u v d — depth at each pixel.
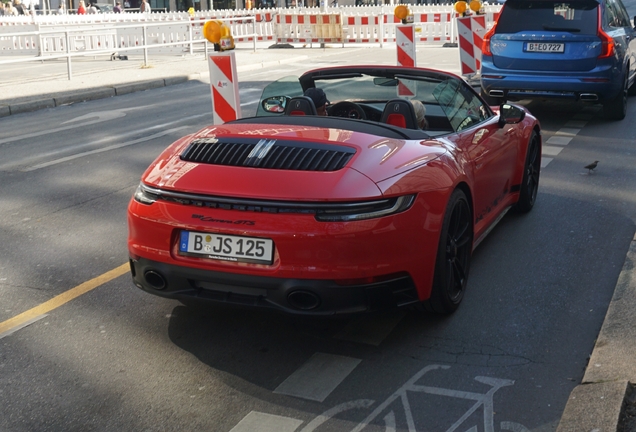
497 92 10.47
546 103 12.41
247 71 19.14
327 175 3.54
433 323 4.14
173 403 3.36
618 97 10.36
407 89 5.01
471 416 3.20
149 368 3.69
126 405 3.35
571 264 5.04
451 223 4.11
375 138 3.98
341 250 3.41
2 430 3.16
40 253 5.45
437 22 27.20
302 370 3.64
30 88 15.34
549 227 5.85
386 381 3.51
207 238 3.59
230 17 28.06
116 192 7.18
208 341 3.98
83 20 30.39
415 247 3.64
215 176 3.66
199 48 26.67
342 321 4.20
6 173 8.09
